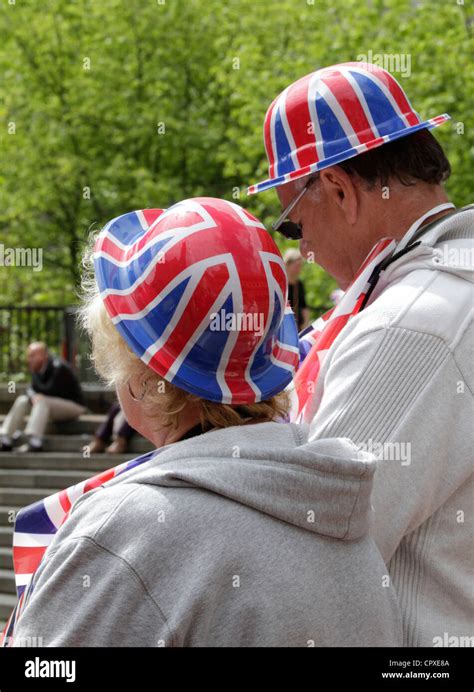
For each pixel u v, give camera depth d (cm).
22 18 3131
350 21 2439
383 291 281
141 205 2914
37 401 1683
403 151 289
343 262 303
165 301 218
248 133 2611
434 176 291
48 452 1688
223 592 196
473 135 2022
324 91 294
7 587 1216
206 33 3228
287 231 311
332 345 273
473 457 254
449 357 255
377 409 250
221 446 213
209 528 198
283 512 204
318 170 291
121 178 3048
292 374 235
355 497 210
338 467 208
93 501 206
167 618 192
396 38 2414
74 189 3103
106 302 227
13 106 3073
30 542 261
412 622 249
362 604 211
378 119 291
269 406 233
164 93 3209
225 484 202
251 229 226
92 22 3156
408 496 247
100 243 237
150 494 202
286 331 246
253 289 220
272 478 204
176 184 3069
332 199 296
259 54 2659
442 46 2159
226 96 3219
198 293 216
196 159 3195
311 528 208
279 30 2947
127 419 235
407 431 248
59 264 3172
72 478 1534
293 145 299
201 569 194
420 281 267
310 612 202
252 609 196
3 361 2094
